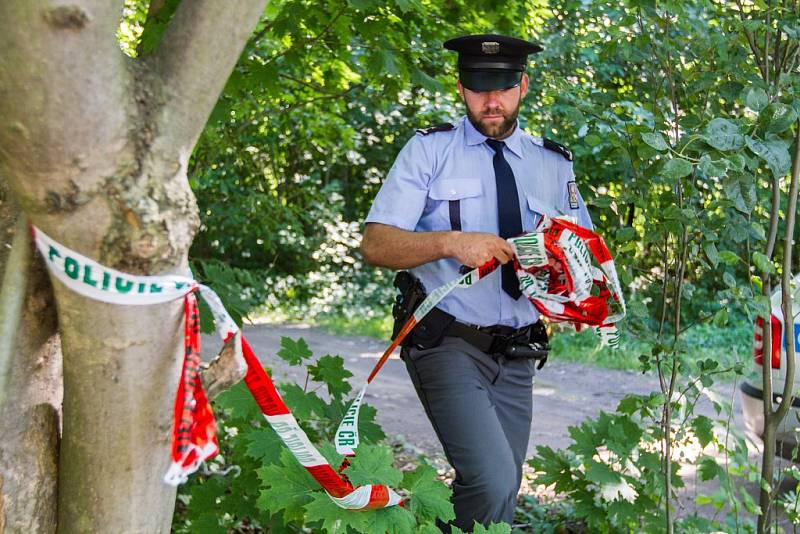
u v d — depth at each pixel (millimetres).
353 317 13000
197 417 1518
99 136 1305
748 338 10258
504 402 2980
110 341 1454
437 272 2898
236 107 4887
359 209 15680
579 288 2605
